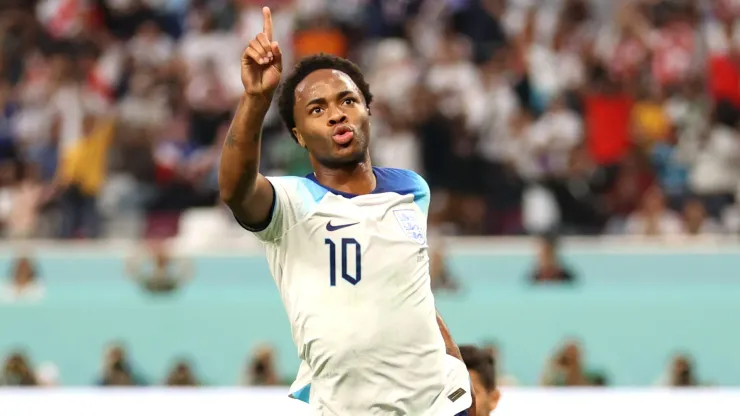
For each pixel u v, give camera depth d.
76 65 51.53
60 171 48.03
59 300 44.22
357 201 13.77
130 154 47.75
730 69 49.78
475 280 44.03
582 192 45.84
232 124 12.89
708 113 48.91
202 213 46.50
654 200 45.31
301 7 52.88
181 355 43.66
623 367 42.59
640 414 21.72
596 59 50.00
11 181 47.69
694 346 42.78
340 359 13.39
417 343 13.50
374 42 52.28
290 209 13.60
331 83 13.80
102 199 47.19
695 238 44.56
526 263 44.22
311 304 13.46
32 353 43.91
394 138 46.06
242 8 53.62
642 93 48.84
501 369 41.50
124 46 53.09
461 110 47.19
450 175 46.09
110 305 43.94
